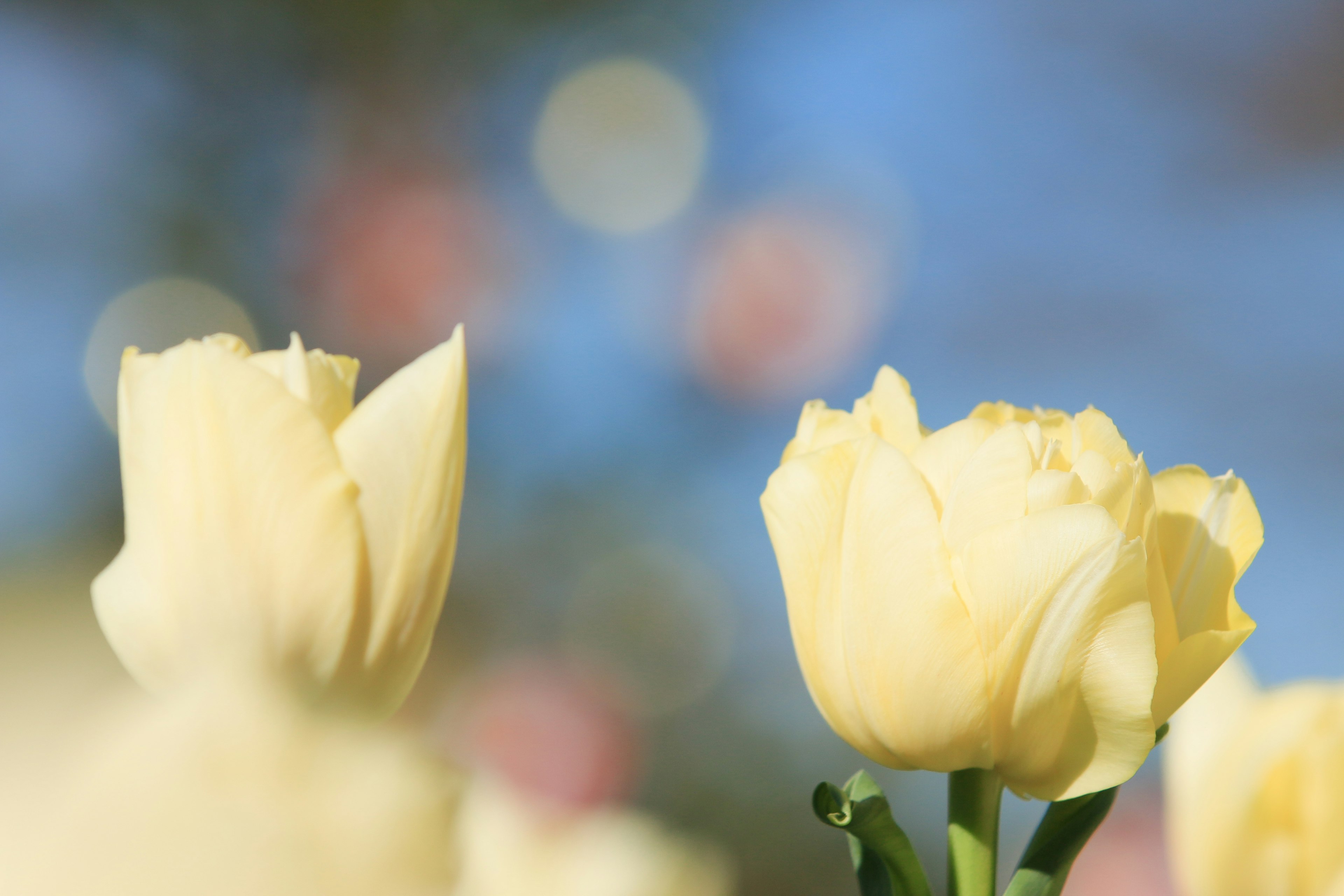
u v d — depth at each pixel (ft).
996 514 2.23
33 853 0.79
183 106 12.31
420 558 2.25
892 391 2.32
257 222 12.30
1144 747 2.21
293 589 2.21
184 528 2.22
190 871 0.83
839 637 2.26
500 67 13.29
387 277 12.15
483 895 2.08
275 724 1.06
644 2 13.28
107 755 0.85
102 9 11.70
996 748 2.23
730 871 2.14
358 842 1.00
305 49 12.57
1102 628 2.21
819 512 2.26
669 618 10.71
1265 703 2.38
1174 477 2.28
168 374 2.22
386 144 12.74
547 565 11.09
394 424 2.25
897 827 2.24
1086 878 6.71
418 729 1.21
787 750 10.21
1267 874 2.34
